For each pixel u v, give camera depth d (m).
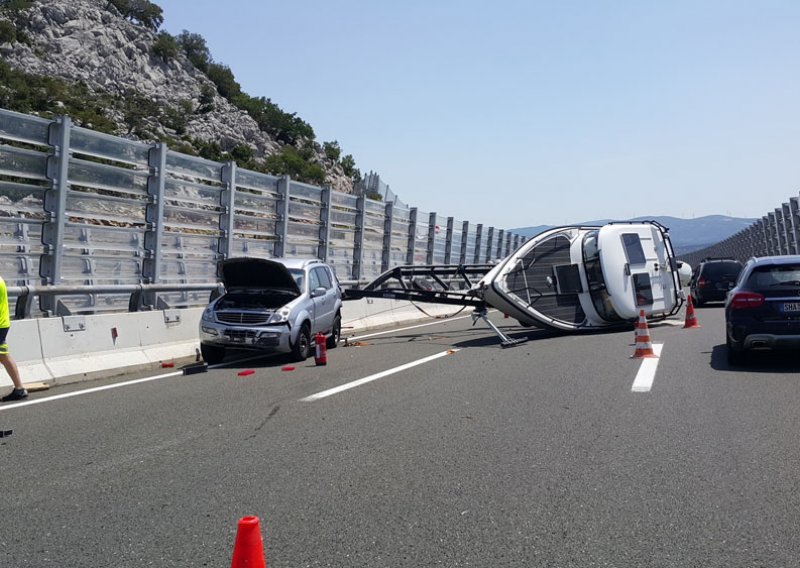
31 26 159.12
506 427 7.93
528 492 5.73
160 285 14.88
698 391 9.79
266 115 170.38
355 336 20.64
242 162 120.69
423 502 5.54
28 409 9.61
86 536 4.95
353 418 8.55
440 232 31.80
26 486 6.09
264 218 19.22
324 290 16.00
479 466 6.46
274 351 14.25
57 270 12.88
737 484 5.81
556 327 18.00
